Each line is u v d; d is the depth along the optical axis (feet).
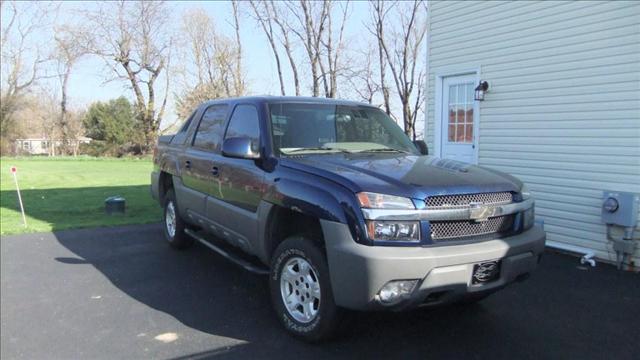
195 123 19.70
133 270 19.19
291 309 13.03
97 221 28.76
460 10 27.02
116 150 124.47
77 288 17.20
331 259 11.32
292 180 12.83
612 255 20.49
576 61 21.62
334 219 11.29
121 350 12.58
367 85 97.76
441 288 10.93
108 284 17.58
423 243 11.04
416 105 99.76
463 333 13.32
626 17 19.80
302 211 12.16
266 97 16.08
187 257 20.98
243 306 15.43
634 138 19.76
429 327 13.67
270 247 13.91
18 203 36.04
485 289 11.61
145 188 46.03
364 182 11.47
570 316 14.52
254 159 14.43
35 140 127.13
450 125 28.45
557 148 22.56
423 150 17.67
